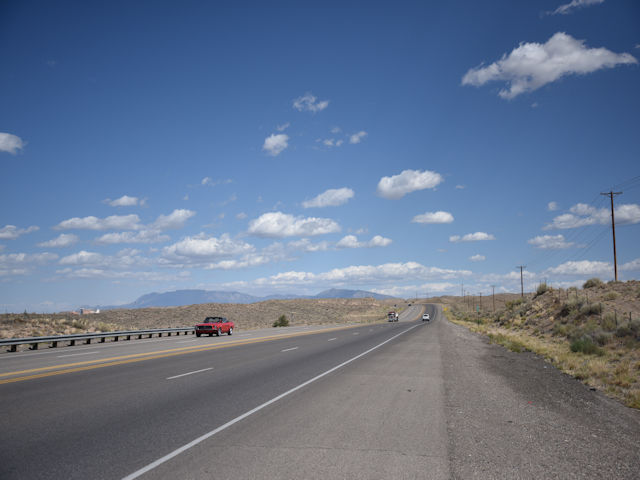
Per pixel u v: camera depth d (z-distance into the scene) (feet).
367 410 27.09
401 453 18.81
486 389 36.01
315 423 23.77
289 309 356.18
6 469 16.71
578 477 16.70
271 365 49.73
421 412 26.81
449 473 16.56
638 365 47.29
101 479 15.76
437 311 411.34
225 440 20.51
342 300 551.59
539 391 36.40
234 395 31.65
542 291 149.28
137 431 21.94
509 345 78.54
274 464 17.28
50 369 45.14
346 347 75.20
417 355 62.28
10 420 24.02
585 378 44.45
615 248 132.36
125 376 40.37
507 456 18.84
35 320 110.11
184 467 16.92
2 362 52.16
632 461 18.97
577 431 23.89
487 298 599.98
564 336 85.66
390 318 271.28
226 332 116.37
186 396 31.09
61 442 20.04
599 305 90.12
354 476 16.07
